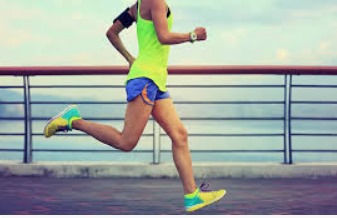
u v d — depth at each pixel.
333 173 3.66
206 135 3.89
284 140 3.80
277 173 3.66
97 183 3.48
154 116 2.49
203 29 2.34
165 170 3.67
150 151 3.82
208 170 3.67
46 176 3.72
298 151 3.80
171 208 2.75
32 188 3.29
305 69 3.68
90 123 2.54
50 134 2.60
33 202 2.88
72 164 3.71
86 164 3.71
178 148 2.49
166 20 2.36
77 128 2.56
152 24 2.41
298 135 3.80
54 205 2.81
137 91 2.40
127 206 2.79
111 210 2.69
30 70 3.71
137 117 2.41
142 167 3.68
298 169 3.66
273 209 2.72
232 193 3.15
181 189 3.28
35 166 3.72
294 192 3.18
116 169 3.68
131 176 3.68
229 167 3.67
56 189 3.27
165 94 2.48
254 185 3.41
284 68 3.68
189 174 2.50
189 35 2.34
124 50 2.74
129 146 2.47
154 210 2.70
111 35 2.71
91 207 2.77
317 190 3.25
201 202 2.51
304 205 2.82
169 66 3.65
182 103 3.89
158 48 2.42
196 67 3.65
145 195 3.09
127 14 2.67
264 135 3.79
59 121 2.56
